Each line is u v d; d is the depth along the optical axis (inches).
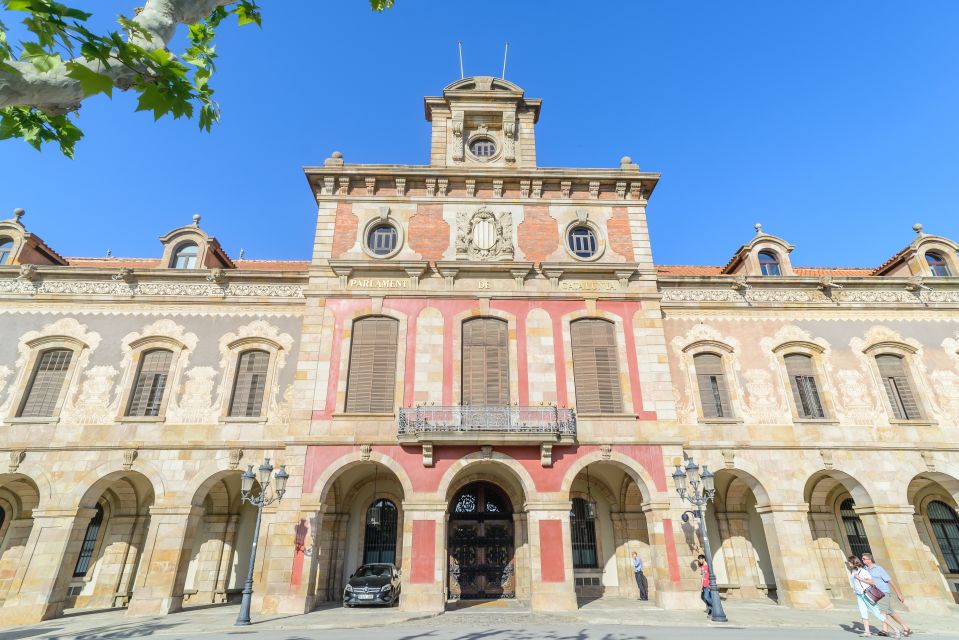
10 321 825.5
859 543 879.1
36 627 619.2
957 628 589.6
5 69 120.2
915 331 878.4
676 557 715.4
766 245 950.4
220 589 818.8
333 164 904.9
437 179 899.4
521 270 849.5
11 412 771.4
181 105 149.6
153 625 604.1
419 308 828.0
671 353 853.2
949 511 900.0
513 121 956.6
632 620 612.1
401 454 740.7
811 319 880.3
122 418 773.3
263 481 672.4
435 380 787.4
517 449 750.5
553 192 918.4
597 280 863.1
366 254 861.2
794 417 815.1
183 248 917.2
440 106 973.8
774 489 775.1
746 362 850.8
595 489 906.7
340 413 757.3
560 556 704.4
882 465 791.1
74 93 130.6
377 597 722.2
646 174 911.7
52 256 944.9
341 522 847.1
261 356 837.2
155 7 142.3
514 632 536.7
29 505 840.9
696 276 880.9
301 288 868.6
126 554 823.1
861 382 842.2
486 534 847.1
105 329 828.6
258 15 192.7
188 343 827.4
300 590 672.4
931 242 937.5
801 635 528.1
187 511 732.0
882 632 543.2
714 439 800.3
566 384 796.0
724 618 605.6
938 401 835.4
